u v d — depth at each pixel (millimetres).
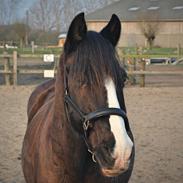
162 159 6051
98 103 2236
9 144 6742
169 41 48656
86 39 2359
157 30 46875
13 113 9305
